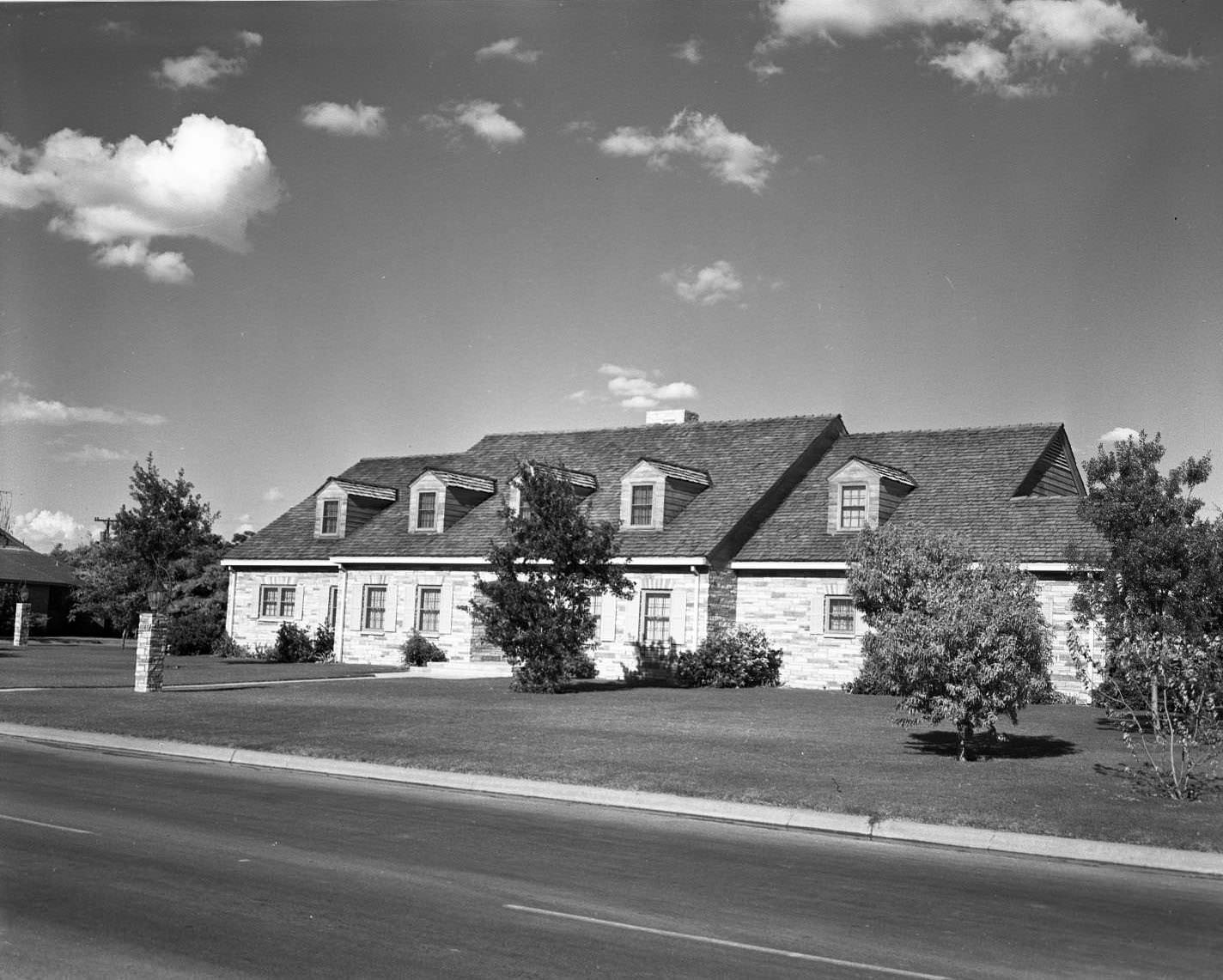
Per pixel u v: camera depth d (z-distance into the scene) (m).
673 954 7.48
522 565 28.75
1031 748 18.05
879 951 7.77
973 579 16.81
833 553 31.80
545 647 27.77
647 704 24.92
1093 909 9.32
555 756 16.53
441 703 24.45
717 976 7.04
